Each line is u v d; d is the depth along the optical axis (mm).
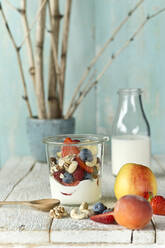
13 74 995
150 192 663
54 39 932
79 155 670
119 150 808
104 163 931
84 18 972
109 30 974
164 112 993
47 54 983
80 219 637
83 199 676
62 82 940
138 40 974
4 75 996
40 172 868
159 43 974
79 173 669
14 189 765
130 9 966
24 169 890
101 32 976
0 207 684
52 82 932
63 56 934
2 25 982
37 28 907
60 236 604
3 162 1021
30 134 927
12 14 978
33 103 1001
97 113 999
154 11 966
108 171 868
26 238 607
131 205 592
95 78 988
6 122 1010
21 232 607
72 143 667
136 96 819
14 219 640
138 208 591
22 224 624
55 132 911
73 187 672
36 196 729
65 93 998
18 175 848
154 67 981
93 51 981
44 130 910
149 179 675
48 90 935
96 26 974
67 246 606
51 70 930
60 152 676
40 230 606
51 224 622
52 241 606
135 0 964
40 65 916
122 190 678
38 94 921
